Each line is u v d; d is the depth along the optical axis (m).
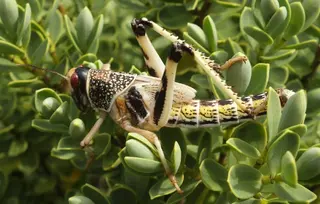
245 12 0.47
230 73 0.46
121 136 0.48
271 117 0.45
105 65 0.48
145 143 0.45
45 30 0.49
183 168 0.46
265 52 0.47
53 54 0.49
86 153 0.47
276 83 0.48
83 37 0.48
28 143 0.49
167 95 0.47
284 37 0.47
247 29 0.47
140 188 0.46
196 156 0.47
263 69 0.46
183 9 0.49
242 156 0.46
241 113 0.47
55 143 0.49
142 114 0.47
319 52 0.48
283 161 0.44
